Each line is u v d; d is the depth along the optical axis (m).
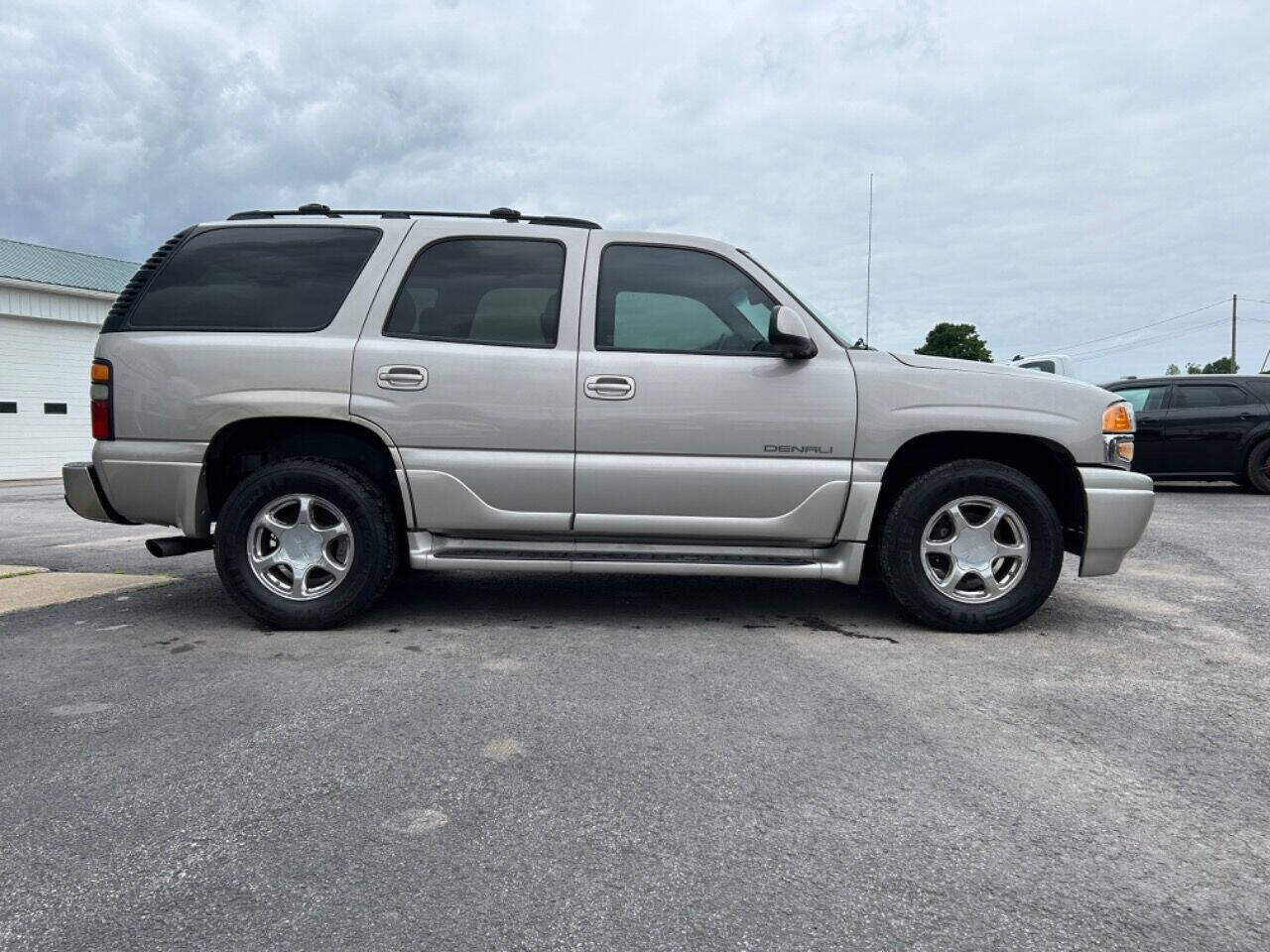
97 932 1.72
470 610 4.44
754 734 2.74
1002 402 3.94
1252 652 3.73
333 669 3.39
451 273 4.07
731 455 3.93
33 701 3.03
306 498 3.96
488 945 1.69
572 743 2.66
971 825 2.17
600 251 4.08
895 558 3.98
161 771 2.45
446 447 3.94
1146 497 3.96
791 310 3.85
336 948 1.68
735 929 1.74
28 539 7.20
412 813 2.21
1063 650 3.75
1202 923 1.77
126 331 4.03
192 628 4.06
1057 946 1.70
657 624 4.16
